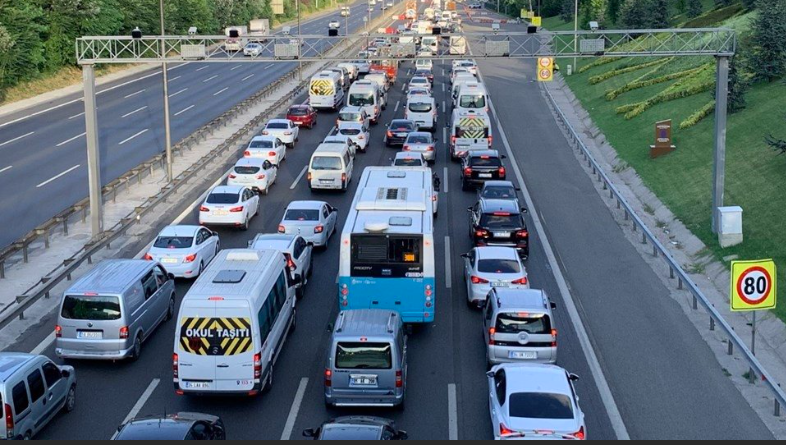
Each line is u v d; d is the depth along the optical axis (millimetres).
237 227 34375
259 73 87938
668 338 23688
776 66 48438
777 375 21328
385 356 18734
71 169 45000
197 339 18953
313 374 21500
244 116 61344
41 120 60250
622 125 54656
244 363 19031
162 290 24375
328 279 28812
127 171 44219
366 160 47875
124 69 87562
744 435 18156
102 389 20516
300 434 18250
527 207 38125
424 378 21219
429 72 80062
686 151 43844
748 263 20250
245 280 20219
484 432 18359
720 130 32312
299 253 27078
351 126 50219
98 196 32562
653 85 61938
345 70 74000
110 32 81750
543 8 141000
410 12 151375
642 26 80688
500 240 29641
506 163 47281
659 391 20422
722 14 69062
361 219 24000
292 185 42094
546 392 16547
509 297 21656
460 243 32875
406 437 16156
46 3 76688
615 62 76875
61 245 32031
